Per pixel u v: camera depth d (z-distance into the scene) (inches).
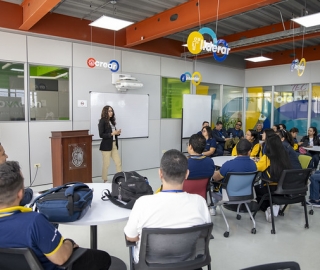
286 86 351.9
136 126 266.7
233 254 108.6
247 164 122.9
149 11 212.8
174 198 58.7
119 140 255.9
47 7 159.9
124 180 83.4
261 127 323.3
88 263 65.4
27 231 48.8
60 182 182.5
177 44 297.1
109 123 211.5
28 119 205.6
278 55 353.1
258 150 180.2
